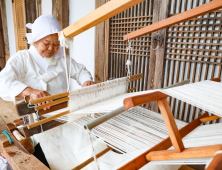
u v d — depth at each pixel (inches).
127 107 20.8
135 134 43.9
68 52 137.9
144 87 96.2
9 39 221.6
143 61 93.4
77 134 59.6
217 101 24.3
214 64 70.4
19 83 53.2
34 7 167.6
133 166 27.2
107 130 45.7
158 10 80.3
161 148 31.6
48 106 41.9
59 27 57.2
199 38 73.5
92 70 128.4
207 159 19.8
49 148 52.7
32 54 66.0
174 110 86.0
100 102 50.0
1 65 237.0
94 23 25.5
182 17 32.9
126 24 98.8
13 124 49.2
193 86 29.5
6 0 203.8
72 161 52.2
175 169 48.6
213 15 70.5
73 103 43.6
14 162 37.4
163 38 81.0
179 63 80.2
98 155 48.8
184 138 35.9
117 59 106.6
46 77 67.2
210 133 34.9
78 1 124.3
